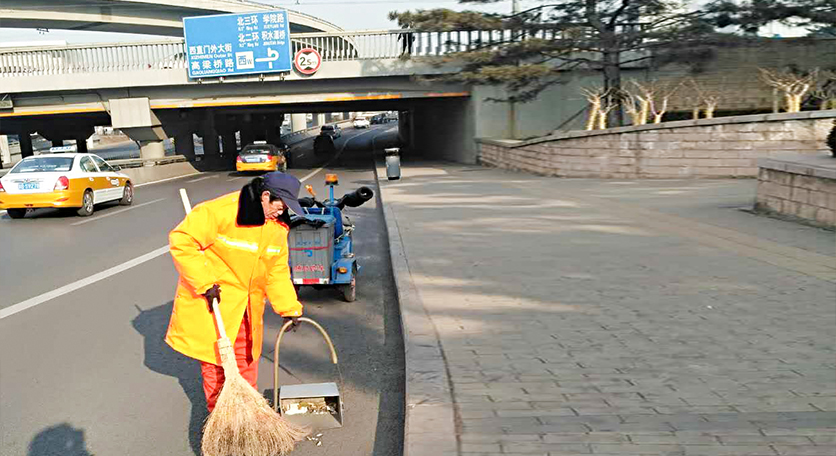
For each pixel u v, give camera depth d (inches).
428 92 1099.3
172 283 319.9
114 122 1160.2
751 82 928.9
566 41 815.7
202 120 1498.5
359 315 262.8
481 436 136.2
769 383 159.2
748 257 293.9
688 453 127.0
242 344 156.9
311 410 163.6
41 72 1135.6
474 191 623.5
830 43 906.7
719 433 134.7
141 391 187.5
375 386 189.2
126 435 160.2
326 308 273.9
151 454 150.6
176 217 565.9
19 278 333.7
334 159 1589.6
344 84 1125.1
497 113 1078.4
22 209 573.0
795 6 723.4
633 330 202.1
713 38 738.2
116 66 1123.9
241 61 1097.4
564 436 135.4
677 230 366.0
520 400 153.8
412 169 1019.3
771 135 620.1
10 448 154.1
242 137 2113.7
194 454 150.6
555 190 601.6
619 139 693.3
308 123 4485.7
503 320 215.8
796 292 236.5
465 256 318.3
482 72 808.9
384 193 642.8
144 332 242.8
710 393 154.6
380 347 223.8
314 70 1086.4
